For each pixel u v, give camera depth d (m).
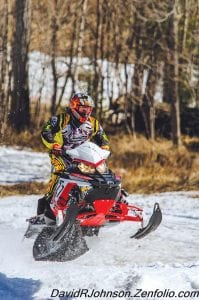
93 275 10.88
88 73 61.84
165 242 15.23
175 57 48.66
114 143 47.62
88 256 13.60
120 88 63.41
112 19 58.19
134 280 10.27
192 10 56.38
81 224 13.16
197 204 22.75
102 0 57.69
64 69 70.94
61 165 13.52
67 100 66.81
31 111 61.53
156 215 13.78
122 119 58.09
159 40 52.34
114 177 13.22
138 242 15.08
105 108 61.56
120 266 12.73
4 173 34.00
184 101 56.59
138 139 49.91
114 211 13.30
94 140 14.41
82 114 13.76
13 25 57.31
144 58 56.00
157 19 47.91
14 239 15.66
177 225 17.98
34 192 27.75
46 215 13.57
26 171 35.09
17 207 21.88
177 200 23.78
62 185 13.20
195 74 55.00
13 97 48.91
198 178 31.66
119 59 61.53
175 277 10.50
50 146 13.67
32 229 13.91
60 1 60.00
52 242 13.00
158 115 56.94
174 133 48.28
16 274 11.71
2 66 52.94
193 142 51.59
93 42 65.81
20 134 46.66
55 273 11.42
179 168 35.75
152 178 31.59
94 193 12.85
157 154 39.97
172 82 48.75
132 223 17.28
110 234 15.74
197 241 15.59
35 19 64.00
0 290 10.61
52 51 58.81
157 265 12.01
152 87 53.44
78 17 60.69
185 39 54.69
